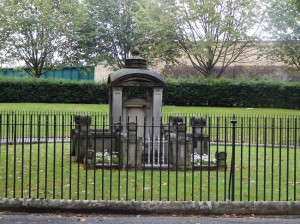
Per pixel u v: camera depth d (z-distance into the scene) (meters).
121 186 10.32
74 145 14.42
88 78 49.66
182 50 39.31
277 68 44.81
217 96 35.97
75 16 40.44
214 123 24.94
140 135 15.51
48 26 38.97
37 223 7.33
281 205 8.13
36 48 39.56
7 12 38.09
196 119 15.70
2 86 35.84
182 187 10.31
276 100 35.22
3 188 9.82
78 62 43.50
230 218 7.86
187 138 13.17
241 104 35.84
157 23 36.06
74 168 12.85
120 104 15.05
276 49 37.53
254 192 9.98
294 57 38.59
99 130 14.48
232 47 40.88
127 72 14.88
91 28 43.75
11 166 12.91
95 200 8.14
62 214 7.94
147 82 14.98
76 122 14.56
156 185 10.50
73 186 10.20
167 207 8.08
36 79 36.56
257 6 35.59
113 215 7.97
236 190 10.15
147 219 7.71
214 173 12.50
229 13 35.88
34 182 10.55
